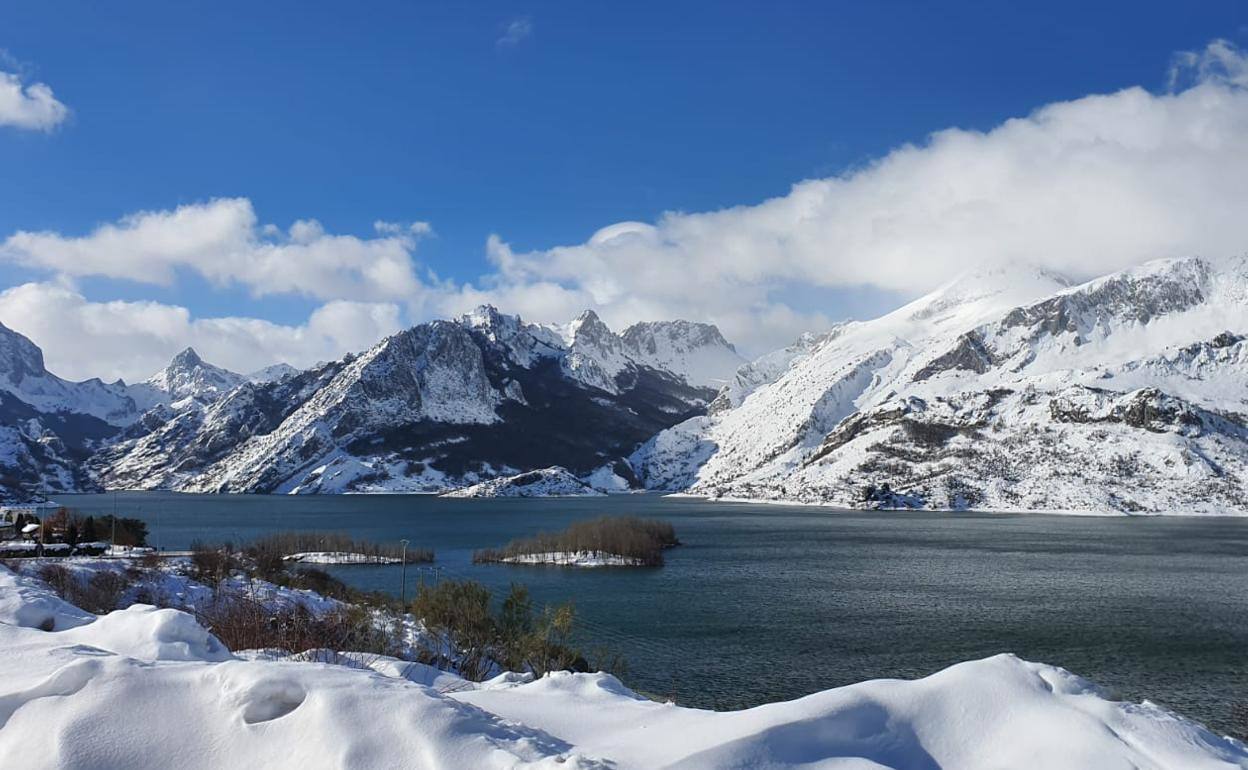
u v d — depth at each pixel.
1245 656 82.00
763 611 108.25
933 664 77.94
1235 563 167.12
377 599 54.94
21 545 77.06
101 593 47.62
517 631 39.41
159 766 12.38
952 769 13.73
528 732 13.44
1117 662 79.81
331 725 12.48
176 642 19.47
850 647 85.31
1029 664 16.44
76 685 14.08
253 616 30.42
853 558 178.00
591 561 165.62
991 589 130.25
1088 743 13.62
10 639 19.94
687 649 83.81
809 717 13.93
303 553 167.00
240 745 12.60
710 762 12.51
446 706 13.12
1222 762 13.30
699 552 192.25
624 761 12.57
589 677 19.08
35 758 12.57
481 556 170.00
